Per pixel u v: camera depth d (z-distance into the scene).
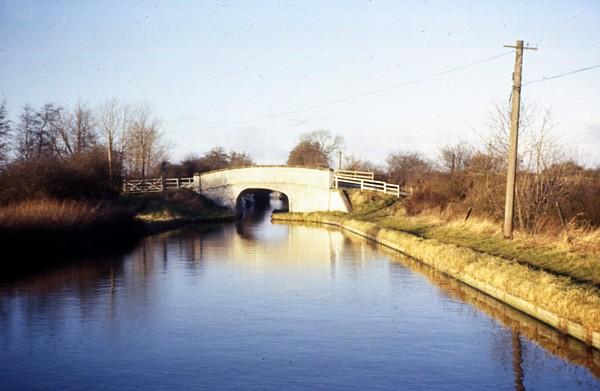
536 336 13.52
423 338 13.43
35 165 38.06
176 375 10.96
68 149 65.56
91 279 21.70
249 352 12.40
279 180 61.09
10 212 28.23
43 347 12.78
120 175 57.59
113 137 66.31
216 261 27.00
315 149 115.12
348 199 57.19
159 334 13.81
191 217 55.66
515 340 13.20
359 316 15.61
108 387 10.35
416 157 92.19
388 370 11.22
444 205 39.56
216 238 39.38
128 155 70.38
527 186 25.59
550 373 10.98
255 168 61.44
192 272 23.53
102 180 49.09
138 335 13.73
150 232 43.47
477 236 26.33
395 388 10.27
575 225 22.25
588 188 25.23
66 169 40.88
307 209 60.22
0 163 39.47
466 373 11.03
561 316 13.62
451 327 14.40
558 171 25.70
